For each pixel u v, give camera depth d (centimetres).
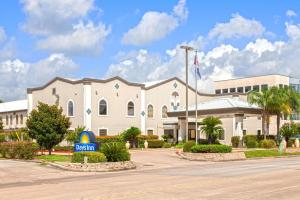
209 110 5138
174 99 6344
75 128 5181
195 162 3378
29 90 6309
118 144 2902
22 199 1492
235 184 1842
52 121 3653
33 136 3672
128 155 2912
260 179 2038
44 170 2672
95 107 5541
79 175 2447
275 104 4991
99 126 5559
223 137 5759
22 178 2297
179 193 1586
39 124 3634
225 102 5138
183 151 3838
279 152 4100
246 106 5062
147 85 6303
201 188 1722
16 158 3362
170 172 2534
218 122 4822
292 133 5091
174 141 5850
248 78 8138
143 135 5444
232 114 4922
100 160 2747
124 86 5841
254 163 3175
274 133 7062
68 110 5697
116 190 1692
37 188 1817
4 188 1856
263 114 5144
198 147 3594
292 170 2533
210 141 4844
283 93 5050
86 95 5466
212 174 2336
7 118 7250
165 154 4050
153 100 6141
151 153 4181
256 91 5194
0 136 5534
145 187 1778
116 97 5747
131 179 2138
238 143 4878
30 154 3303
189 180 2033
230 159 3544
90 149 2914
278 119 5172
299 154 4312
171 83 6322
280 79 7756
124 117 5816
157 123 6153
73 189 1750
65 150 4556
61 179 2222
